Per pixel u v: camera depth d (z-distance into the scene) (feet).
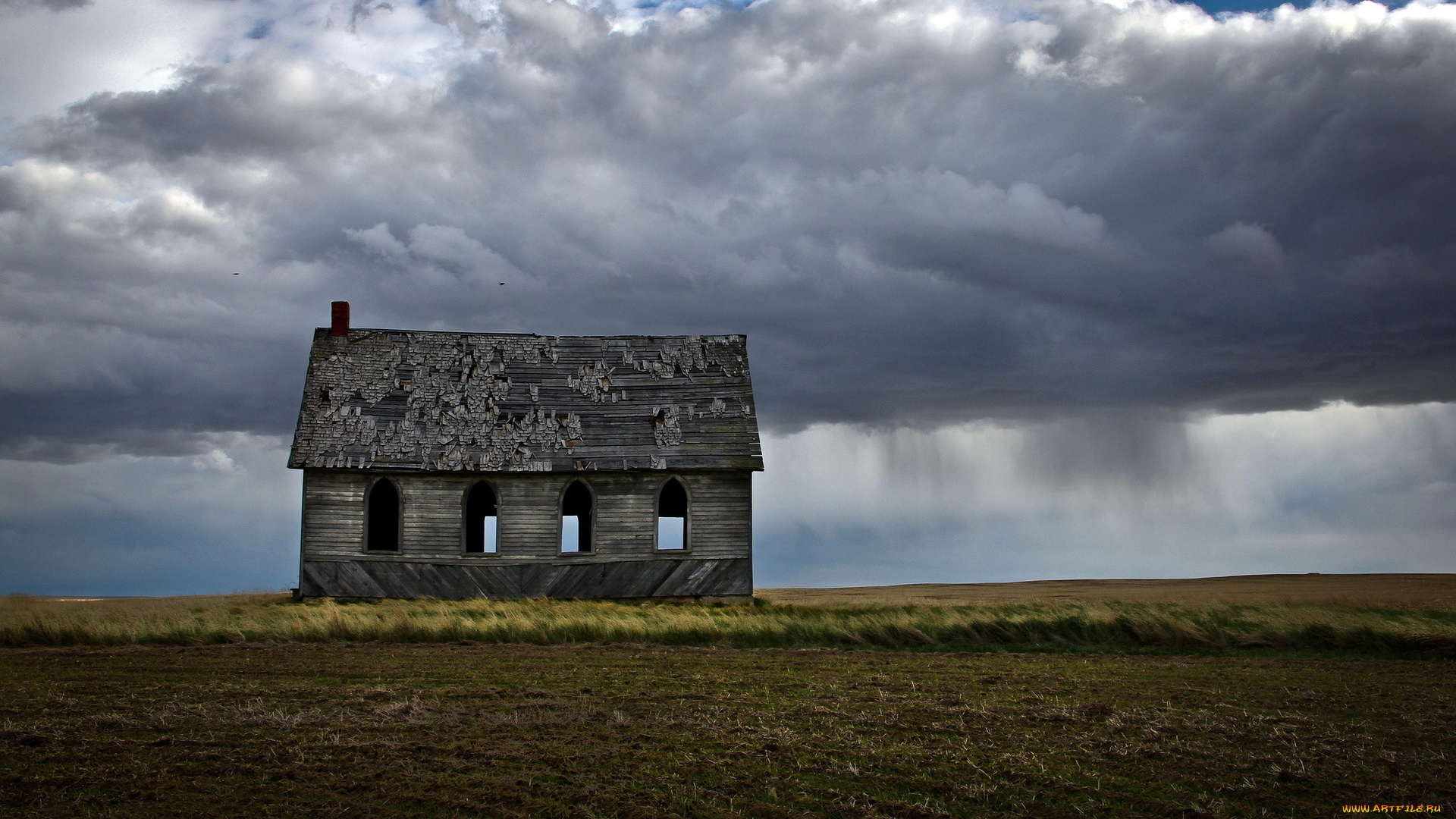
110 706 54.29
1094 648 83.56
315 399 130.31
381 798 39.11
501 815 37.37
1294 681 66.80
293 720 50.67
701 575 126.82
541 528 127.13
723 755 45.42
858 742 47.80
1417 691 63.21
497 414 132.46
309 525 123.65
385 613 96.02
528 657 74.95
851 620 89.92
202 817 36.81
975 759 45.03
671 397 136.26
